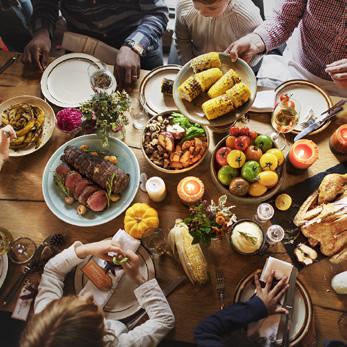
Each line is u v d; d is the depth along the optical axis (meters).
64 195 1.30
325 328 1.13
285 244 1.22
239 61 1.25
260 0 1.79
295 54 1.82
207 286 1.19
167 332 1.12
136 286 1.21
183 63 1.82
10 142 1.35
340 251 1.16
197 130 1.29
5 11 1.90
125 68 1.49
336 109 1.33
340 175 1.22
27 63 1.55
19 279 1.23
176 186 1.32
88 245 1.19
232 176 1.17
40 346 0.91
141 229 1.22
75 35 1.64
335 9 1.46
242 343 1.10
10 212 1.31
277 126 1.32
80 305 0.97
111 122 1.28
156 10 1.77
